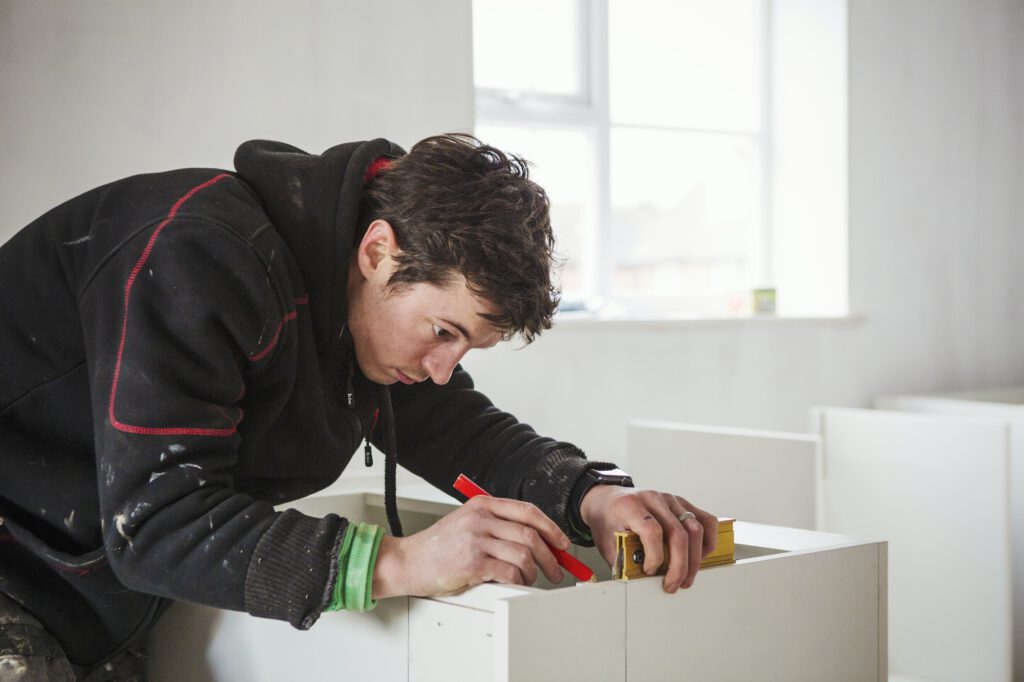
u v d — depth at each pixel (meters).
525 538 0.88
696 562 0.89
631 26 2.88
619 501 1.00
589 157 2.82
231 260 0.90
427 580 0.86
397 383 1.27
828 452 2.41
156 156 1.94
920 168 3.14
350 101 2.15
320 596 0.85
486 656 0.84
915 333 3.14
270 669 1.08
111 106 1.89
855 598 1.04
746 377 2.78
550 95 2.74
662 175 2.96
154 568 0.86
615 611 0.84
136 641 1.17
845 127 2.96
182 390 0.88
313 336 1.04
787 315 2.93
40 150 1.83
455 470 1.25
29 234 1.04
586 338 2.49
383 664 0.94
